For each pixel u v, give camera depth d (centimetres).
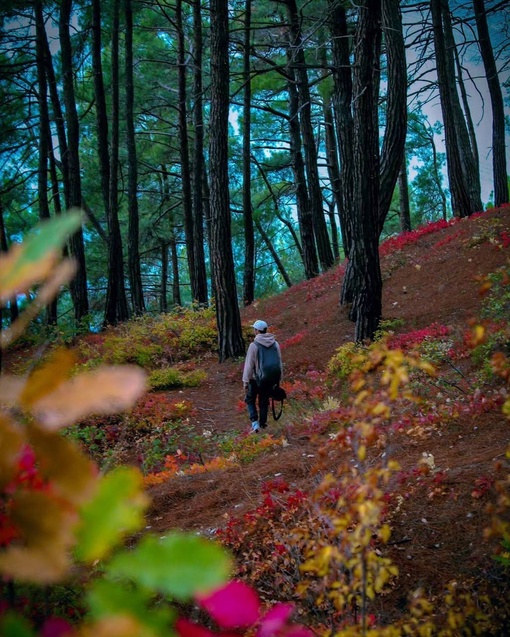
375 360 192
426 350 837
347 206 1489
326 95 2111
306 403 970
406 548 389
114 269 2069
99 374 42
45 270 36
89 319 1925
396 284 1505
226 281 1445
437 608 327
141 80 2738
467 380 647
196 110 2305
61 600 222
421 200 3956
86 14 2352
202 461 750
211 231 1452
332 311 1534
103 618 40
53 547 41
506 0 2102
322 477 488
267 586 363
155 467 761
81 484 42
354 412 198
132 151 2352
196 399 1162
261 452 691
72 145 2011
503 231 1491
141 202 3306
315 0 1956
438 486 443
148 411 976
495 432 520
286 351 1330
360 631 198
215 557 38
